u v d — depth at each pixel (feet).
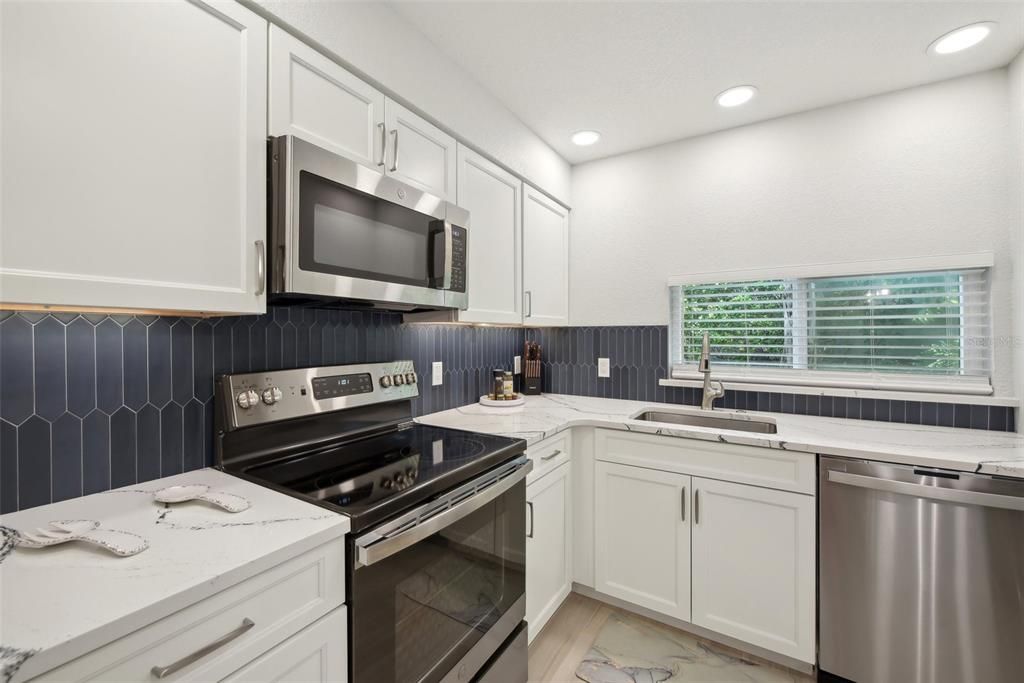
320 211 3.73
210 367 4.04
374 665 3.17
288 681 2.66
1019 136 5.40
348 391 4.97
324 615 2.89
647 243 8.10
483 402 7.39
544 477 5.82
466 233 5.50
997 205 5.66
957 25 4.89
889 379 6.44
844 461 4.94
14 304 2.53
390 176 4.62
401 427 5.71
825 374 6.86
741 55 5.45
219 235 3.22
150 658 2.08
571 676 5.29
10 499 3.01
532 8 4.68
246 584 2.45
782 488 5.30
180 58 3.02
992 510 4.31
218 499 3.17
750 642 5.51
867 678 4.87
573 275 8.81
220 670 2.33
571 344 8.93
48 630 1.84
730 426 6.93
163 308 2.92
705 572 5.79
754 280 7.23
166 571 2.31
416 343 6.47
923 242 6.06
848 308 6.68
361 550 3.00
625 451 6.36
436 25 4.93
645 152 8.09
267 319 4.50
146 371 3.64
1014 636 4.26
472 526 4.19
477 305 6.09
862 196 6.43
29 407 3.08
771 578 5.38
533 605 5.57
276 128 3.59
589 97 6.40
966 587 4.42
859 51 5.36
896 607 4.71
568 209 8.73
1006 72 5.63
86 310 3.00
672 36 5.12
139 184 2.82
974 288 5.95
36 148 2.41
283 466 4.16
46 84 2.44
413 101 4.90
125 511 3.06
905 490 4.58
